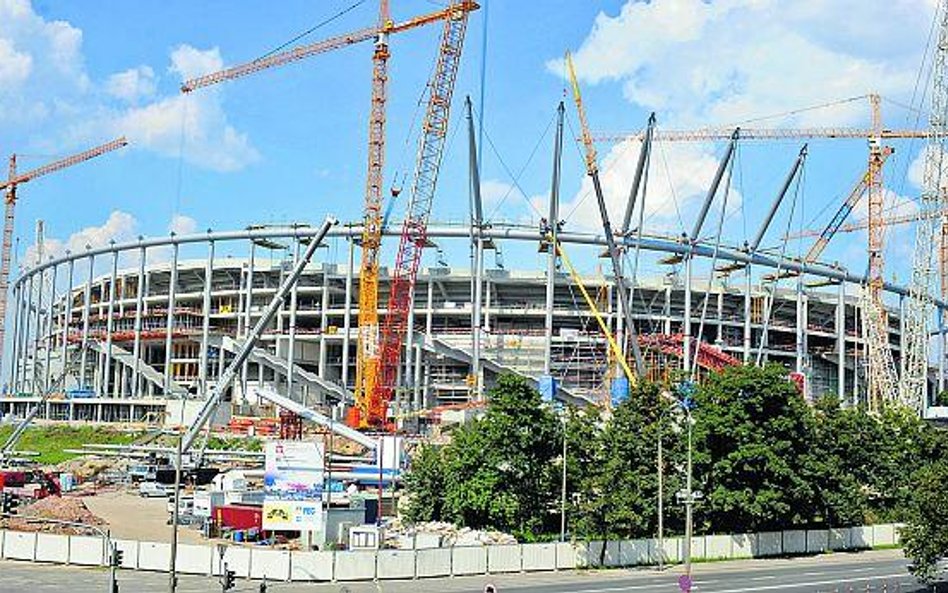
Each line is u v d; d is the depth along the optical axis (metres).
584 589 61.88
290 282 140.25
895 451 103.75
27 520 84.25
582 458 82.38
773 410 85.00
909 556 58.97
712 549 79.69
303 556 64.31
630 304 198.25
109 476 136.00
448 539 76.19
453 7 162.25
